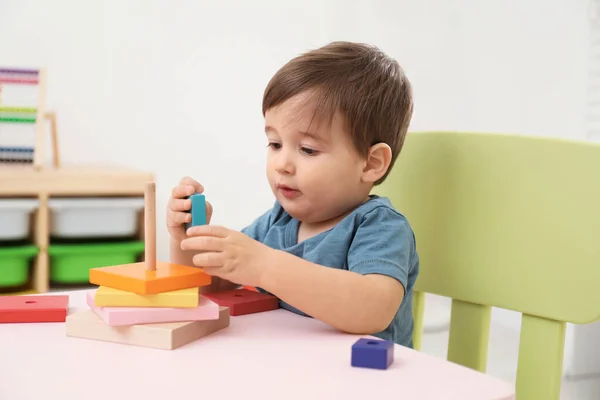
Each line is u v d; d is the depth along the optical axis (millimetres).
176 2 2078
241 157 2176
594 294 788
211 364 563
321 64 854
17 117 1787
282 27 2184
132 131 2068
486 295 871
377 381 529
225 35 2131
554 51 2082
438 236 918
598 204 788
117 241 1824
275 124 848
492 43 2229
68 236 1753
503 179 862
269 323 708
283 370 551
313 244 876
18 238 1703
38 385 511
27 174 1666
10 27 1947
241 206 2188
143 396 492
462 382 531
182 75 2100
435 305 2195
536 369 833
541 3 2113
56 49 1989
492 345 1977
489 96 2234
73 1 1994
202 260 697
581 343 1841
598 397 1752
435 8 2271
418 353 602
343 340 649
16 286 1763
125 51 2047
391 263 775
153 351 596
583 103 2012
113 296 631
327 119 828
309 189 843
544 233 827
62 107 2002
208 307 638
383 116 879
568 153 813
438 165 924
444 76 2277
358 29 2248
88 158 2035
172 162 2109
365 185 884
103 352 591
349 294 701
